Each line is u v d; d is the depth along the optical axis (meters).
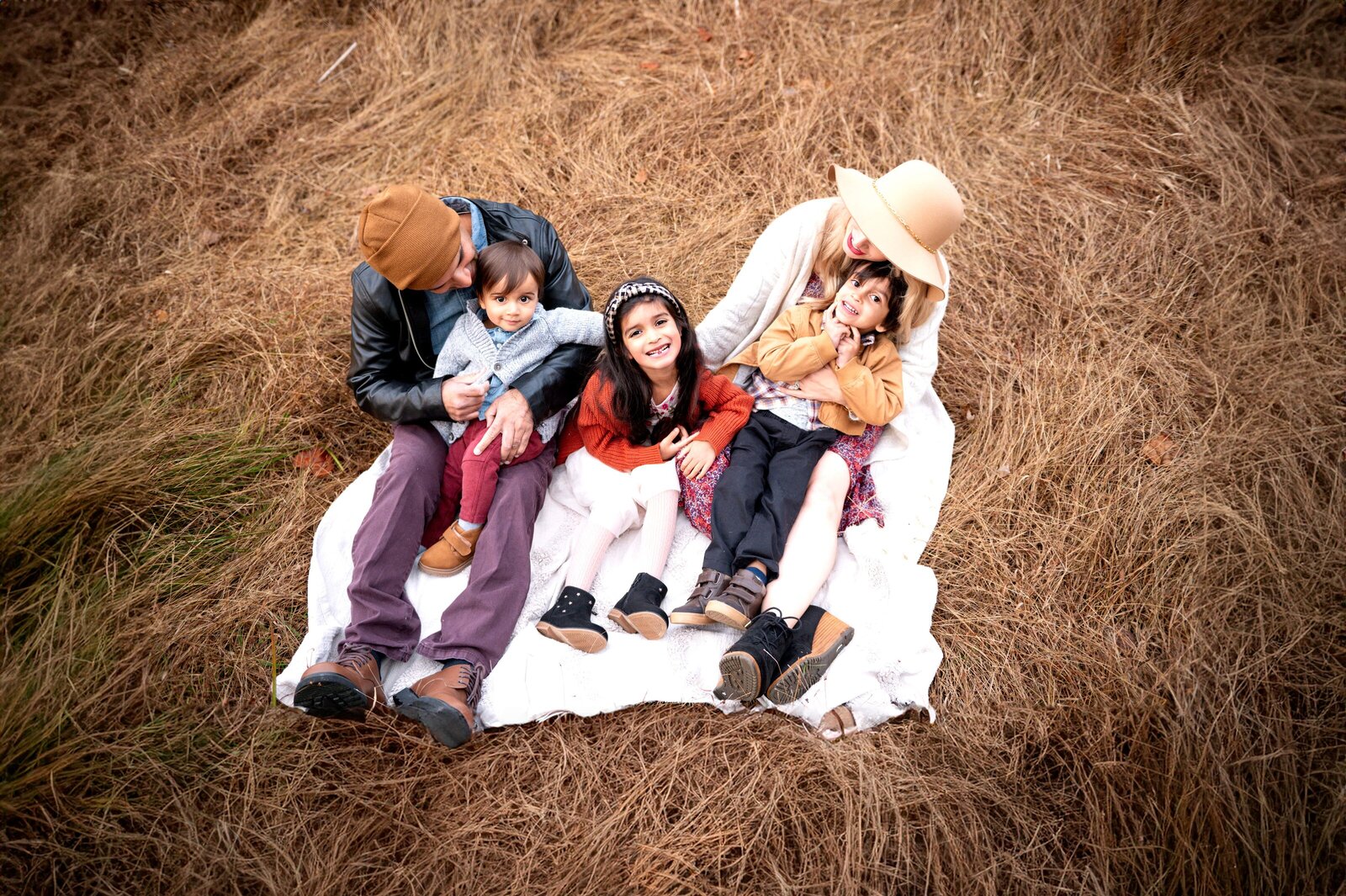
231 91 4.31
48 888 2.25
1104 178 3.75
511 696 2.54
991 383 3.27
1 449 3.11
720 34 4.41
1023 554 2.87
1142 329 3.32
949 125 4.01
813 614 2.59
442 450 2.78
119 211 3.85
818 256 2.77
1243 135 3.76
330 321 3.49
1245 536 2.79
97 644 2.64
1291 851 2.33
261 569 2.86
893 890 2.29
